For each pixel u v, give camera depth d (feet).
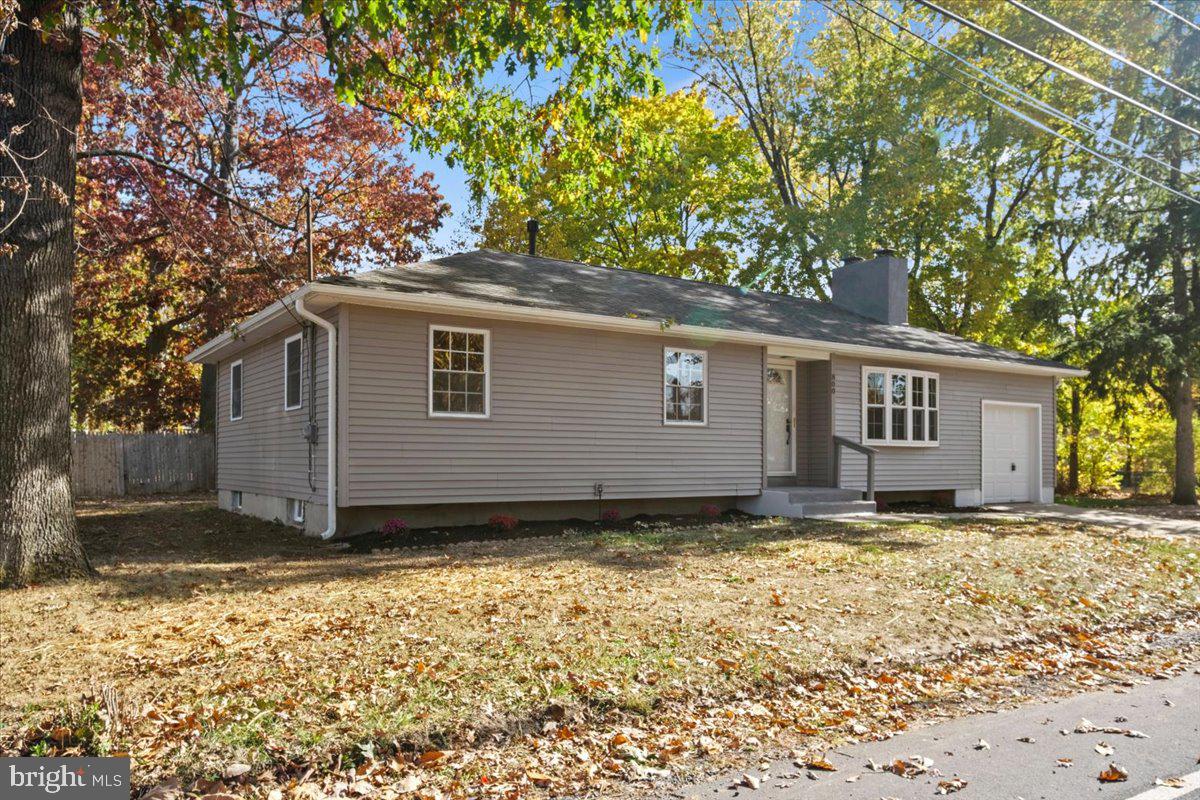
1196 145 70.03
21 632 19.72
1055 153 83.66
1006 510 56.29
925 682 18.54
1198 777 12.98
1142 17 71.56
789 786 12.69
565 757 13.80
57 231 26.22
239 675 16.30
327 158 76.18
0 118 25.34
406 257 84.28
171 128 54.65
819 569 28.35
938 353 56.39
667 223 98.07
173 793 11.84
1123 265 73.67
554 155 36.70
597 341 42.86
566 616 20.94
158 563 30.66
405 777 12.89
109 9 24.98
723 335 45.09
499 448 39.45
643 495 44.19
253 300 71.87
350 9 24.08
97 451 68.74
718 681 17.22
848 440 51.80
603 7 28.60
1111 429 86.07
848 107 86.94
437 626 19.86
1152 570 31.91
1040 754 14.06
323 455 37.04
